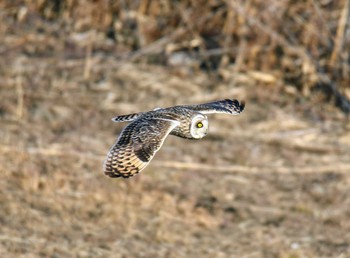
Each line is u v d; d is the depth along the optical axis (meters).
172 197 14.69
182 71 18.31
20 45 18.81
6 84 17.53
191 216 14.38
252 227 14.29
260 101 17.59
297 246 13.90
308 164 15.94
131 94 17.58
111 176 7.46
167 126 7.91
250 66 18.23
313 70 17.77
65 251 13.18
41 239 13.38
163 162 15.55
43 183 14.63
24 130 16.12
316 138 16.56
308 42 17.97
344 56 17.75
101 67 18.28
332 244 14.02
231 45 18.53
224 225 14.28
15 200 14.15
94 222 13.98
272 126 16.84
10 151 15.27
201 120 8.34
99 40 19.09
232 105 9.14
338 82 17.66
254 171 15.67
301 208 14.85
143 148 7.61
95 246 13.41
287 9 18.19
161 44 18.75
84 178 14.90
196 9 18.77
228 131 16.69
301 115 17.23
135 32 19.20
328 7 18.52
